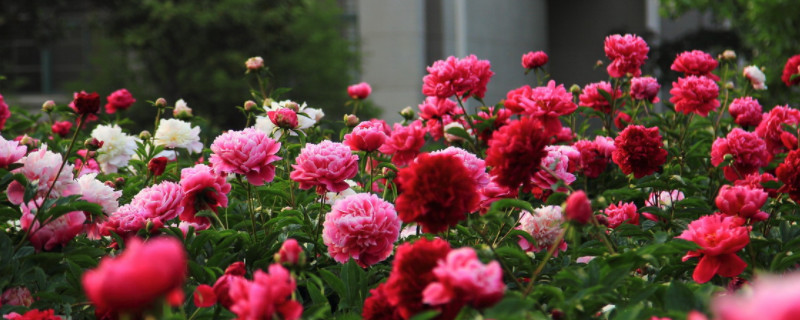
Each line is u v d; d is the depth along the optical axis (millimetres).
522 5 23203
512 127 2514
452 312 2182
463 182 2426
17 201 2826
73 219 2883
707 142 3941
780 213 3082
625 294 2510
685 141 3951
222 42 18125
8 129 4457
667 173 3201
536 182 2840
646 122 4027
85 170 3562
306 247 2973
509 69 22516
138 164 3859
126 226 2906
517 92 3537
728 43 15070
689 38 16031
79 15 21969
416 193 2418
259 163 2926
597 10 23953
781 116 3551
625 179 3693
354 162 2951
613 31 21219
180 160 4227
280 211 3227
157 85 18625
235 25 17766
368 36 20234
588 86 3947
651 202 3322
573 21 24281
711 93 3664
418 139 3240
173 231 2900
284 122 3164
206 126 4785
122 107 4348
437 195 2408
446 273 2123
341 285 2676
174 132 3875
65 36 18812
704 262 2516
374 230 2814
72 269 2758
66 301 2738
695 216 3109
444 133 3607
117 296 1569
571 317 2375
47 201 2775
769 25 9539
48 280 2852
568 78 24328
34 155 2867
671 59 15883
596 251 2797
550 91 3309
